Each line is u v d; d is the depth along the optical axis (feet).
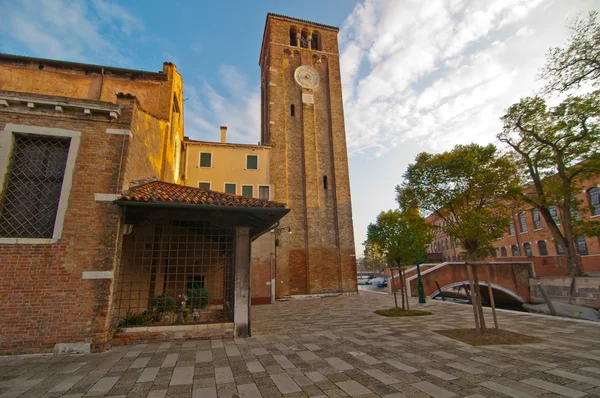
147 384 17.72
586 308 62.39
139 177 34.63
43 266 24.57
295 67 108.68
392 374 19.12
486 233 41.65
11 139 26.08
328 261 92.43
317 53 111.45
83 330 24.31
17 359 22.40
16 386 17.38
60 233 25.32
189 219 30.81
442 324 37.81
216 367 20.75
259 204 31.17
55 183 26.91
